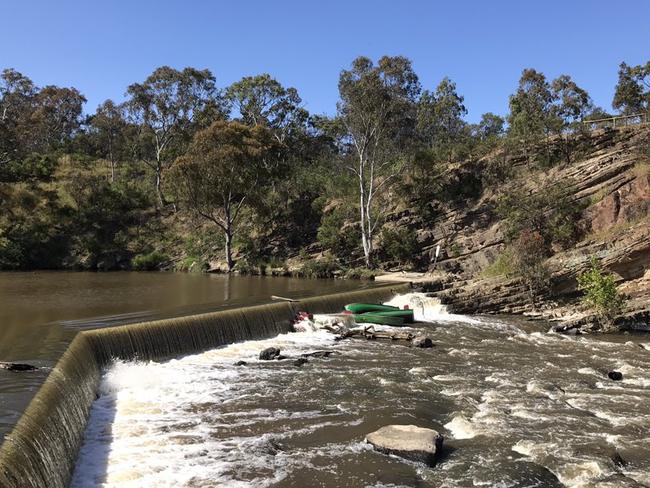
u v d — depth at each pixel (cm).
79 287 3634
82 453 1158
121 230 6297
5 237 5578
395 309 2994
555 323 2995
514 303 3341
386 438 1207
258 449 1191
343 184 6094
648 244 3152
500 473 1091
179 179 5019
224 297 3008
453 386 1709
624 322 2834
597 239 3600
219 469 1093
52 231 5928
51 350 1466
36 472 884
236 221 6138
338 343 2345
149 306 2575
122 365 1719
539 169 4969
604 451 1187
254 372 1817
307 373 1825
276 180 5959
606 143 4925
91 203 6375
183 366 1844
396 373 1856
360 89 4806
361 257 5084
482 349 2292
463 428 1334
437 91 8238
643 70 5966
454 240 4872
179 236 6281
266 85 7406
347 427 1333
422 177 5438
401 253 4850
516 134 5388
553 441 1252
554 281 3316
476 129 7456
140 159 8225
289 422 1362
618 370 1950
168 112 7156
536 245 3538
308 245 5578
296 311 2684
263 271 5131
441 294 3409
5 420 945
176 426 1319
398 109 4884
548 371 1919
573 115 5966
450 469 1114
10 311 2389
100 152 9262
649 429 1341
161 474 1068
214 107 7325
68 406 1222
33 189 6412
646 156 4109
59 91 9700
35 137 7862
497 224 4625
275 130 7556
